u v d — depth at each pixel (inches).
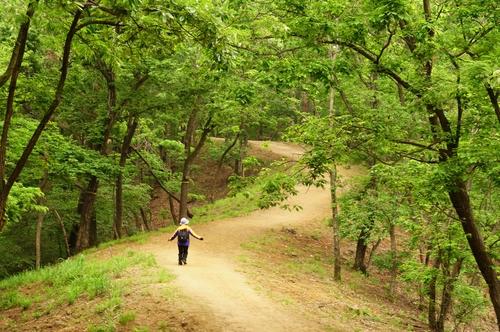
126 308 483.2
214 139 2191.2
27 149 352.8
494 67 345.4
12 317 540.4
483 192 582.9
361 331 511.8
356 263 990.4
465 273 754.2
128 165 1167.0
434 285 696.4
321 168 426.0
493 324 855.7
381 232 821.9
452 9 403.5
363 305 695.1
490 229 610.5
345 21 406.0
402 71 471.8
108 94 1029.2
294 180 444.5
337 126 434.3
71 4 309.1
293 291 633.6
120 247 888.3
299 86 469.4
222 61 321.7
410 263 665.6
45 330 478.9
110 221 1475.1
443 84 372.8
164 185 1321.4
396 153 463.8
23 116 772.6
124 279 577.6
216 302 504.4
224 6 348.8
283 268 797.2
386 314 693.3
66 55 351.9
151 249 834.8
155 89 1010.7
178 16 309.4
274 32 398.6
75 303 534.0
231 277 633.0
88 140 1050.1
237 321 459.5
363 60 500.1
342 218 856.9
